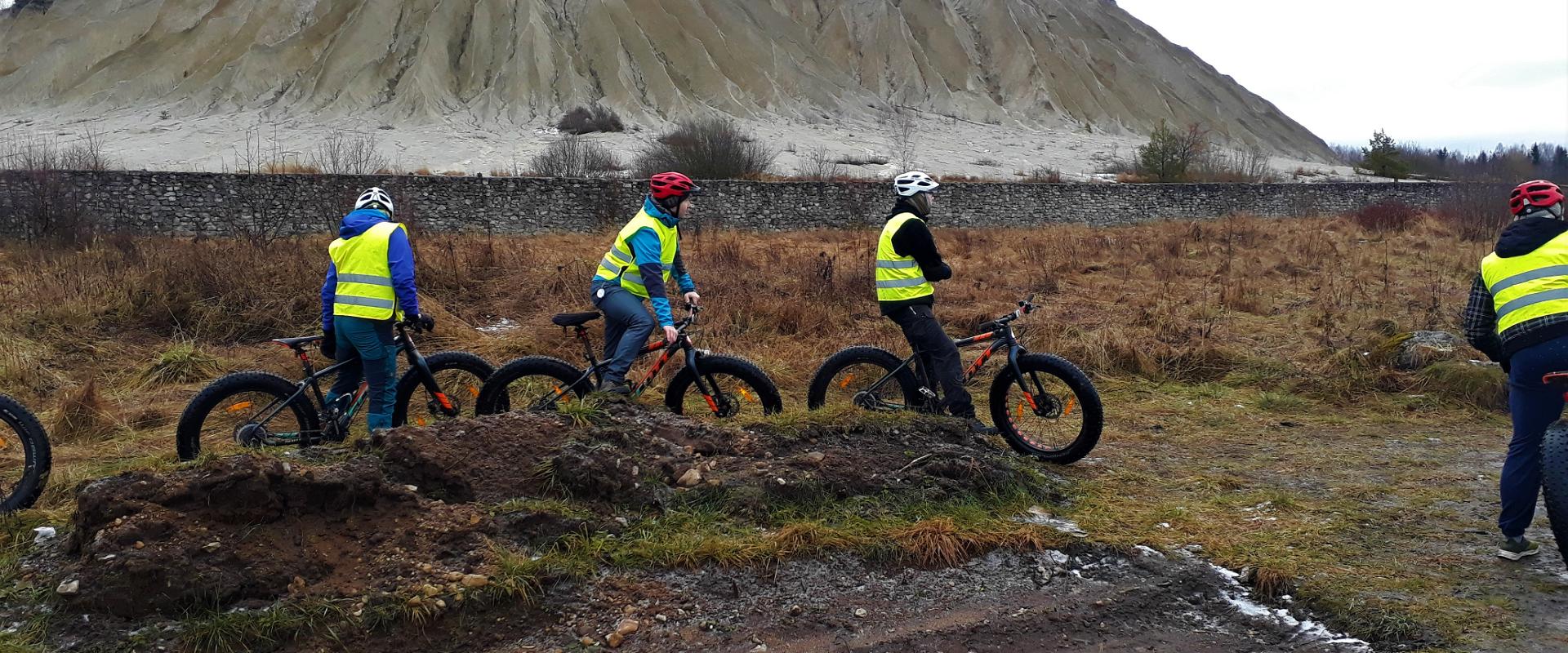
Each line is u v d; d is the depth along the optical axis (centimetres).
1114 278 1470
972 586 402
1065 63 9219
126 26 7862
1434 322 1036
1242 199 3169
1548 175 4456
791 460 484
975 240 2178
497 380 592
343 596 364
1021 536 433
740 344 964
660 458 473
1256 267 1530
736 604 380
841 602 384
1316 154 9938
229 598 358
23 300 1045
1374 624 362
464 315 1117
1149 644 358
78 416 711
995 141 6656
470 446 449
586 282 1230
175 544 364
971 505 473
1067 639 361
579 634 358
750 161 3366
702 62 7925
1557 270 409
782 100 7750
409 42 7725
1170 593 396
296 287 1081
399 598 360
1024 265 1609
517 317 1134
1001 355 927
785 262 1588
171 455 563
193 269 1088
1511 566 416
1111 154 6066
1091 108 8800
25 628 349
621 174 3409
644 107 7188
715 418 601
